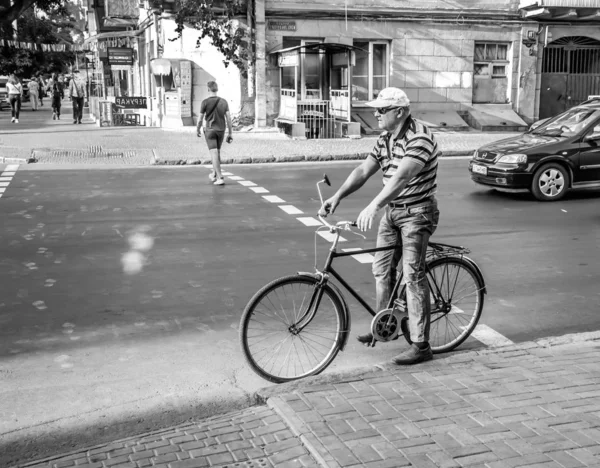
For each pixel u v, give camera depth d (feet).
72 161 56.75
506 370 15.19
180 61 81.15
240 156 57.93
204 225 33.09
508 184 39.52
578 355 16.14
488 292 22.98
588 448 11.69
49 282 23.86
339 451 11.69
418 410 13.19
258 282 23.91
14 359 17.35
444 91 83.71
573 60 88.33
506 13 83.82
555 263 26.48
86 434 13.65
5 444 13.24
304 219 34.60
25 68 177.37
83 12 163.73
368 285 23.66
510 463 11.23
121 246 28.96
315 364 16.38
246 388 15.79
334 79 79.66
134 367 16.92
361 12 79.41
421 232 15.75
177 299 22.09
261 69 78.02
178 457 12.01
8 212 36.09
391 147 15.58
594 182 40.42
